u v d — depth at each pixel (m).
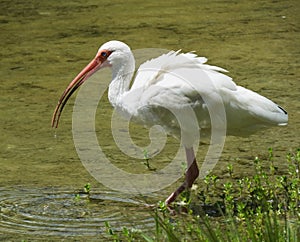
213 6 22.58
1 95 15.70
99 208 10.61
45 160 12.42
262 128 11.09
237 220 9.66
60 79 16.61
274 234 8.25
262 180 11.27
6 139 13.38
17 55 18.34
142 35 19.59
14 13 21.94
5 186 11.35
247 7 22.38
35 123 14.16
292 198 10.00
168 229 8.58
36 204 10.73
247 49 18.45
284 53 18.09
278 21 20.81
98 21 21.02
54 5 22.83
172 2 23.16
